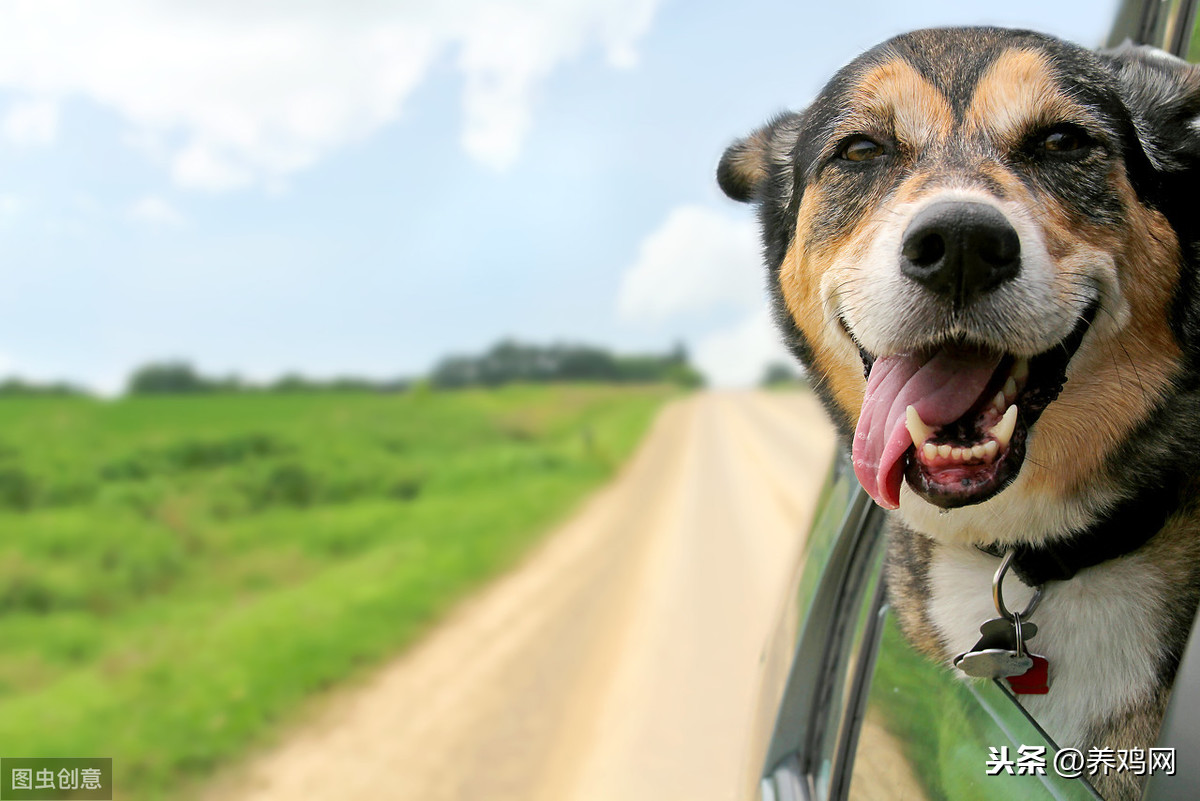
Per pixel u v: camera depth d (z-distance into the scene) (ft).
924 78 8.61
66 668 32.91
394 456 92.07
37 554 44.57
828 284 8.97
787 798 8.29
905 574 7.86
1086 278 7.46
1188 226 8.05
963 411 7.52
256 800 22.54
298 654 31.68
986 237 7.18
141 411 122.93
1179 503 7.02
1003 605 6.79
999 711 5.86
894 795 6.79
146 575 44.88
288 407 141.59
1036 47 8.39
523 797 21.54
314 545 53.36
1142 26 9.33
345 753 24.81
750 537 51.03
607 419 195.11
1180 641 6.59
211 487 66.85
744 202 11.81
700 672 28.43
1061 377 7.57
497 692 28.58
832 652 8.76
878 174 8.71
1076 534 7.05
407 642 34.88
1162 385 7.48
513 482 83.05
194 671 30.27
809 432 152.46
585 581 42.80
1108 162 7.76
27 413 106.93
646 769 21.94
